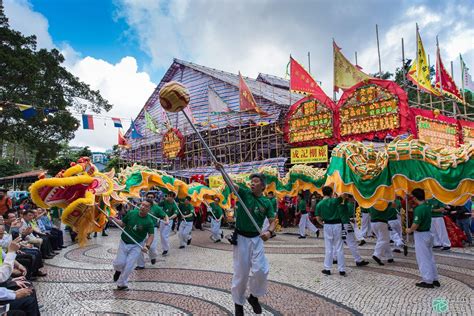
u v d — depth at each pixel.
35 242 9.12
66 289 7.15
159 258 10.56
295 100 28.25
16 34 20.27
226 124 28.61
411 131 17.45
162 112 36.31
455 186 8.12
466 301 6.02
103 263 9.83
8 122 21.00
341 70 20.02
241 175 18.09
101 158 48.34
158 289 7.09
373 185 9.30
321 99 20.53
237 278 4.87
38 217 10.40
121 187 8.34
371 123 18.25
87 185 7.55
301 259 9.95
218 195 14.67
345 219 8.21
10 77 19.34
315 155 21.00
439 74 21.58
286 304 6.00
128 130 40.66
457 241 12.01
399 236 10.88
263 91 28.50
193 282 7.59
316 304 5.98
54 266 9.43
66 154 41.56
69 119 22.70
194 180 22.97
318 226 18.88
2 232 6.51
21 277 5.16
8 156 48.56
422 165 8.66
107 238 15.74
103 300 6.40
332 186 10.32
